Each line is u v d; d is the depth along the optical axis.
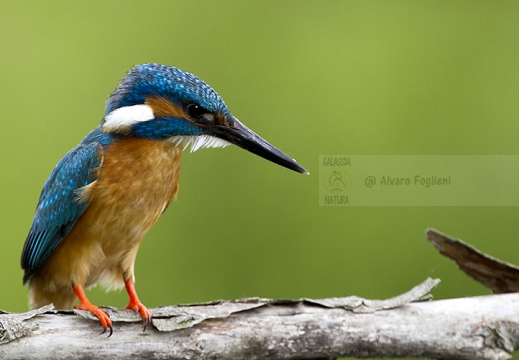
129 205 8.33
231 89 13.30
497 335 6.89
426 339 6.89
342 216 12.19
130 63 13.50
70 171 8.30
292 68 13.27
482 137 12.71
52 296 8.91
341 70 13.16
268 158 8.81
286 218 12.35
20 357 6.48
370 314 6.96
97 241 8.37
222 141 8.81
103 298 12.61
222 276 12.33
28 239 8.84
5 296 12.13
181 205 12.47
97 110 13.24
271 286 12.27
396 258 12.09
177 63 13.55
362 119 12.79
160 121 8.41
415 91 12.99
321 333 6.87
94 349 6.66
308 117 12.96
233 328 6.84
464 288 12.04
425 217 12.05
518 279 7.59
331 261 12.20
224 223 12.38
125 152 8.32
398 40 13.34
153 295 12.30
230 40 13.51
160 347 6.74
